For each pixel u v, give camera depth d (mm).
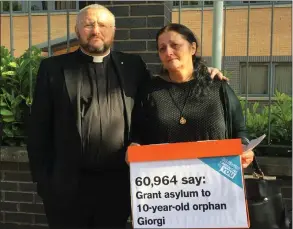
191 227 2281
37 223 3893
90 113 2582
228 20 7871
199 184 2289
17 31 6812
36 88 2715
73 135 2588
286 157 3457
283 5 7367
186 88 2518
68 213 2717
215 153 2277
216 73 2574
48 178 2701
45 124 2707
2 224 3969
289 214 3154
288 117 3574
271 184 2615
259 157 3439
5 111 3824
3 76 3879
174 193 2299
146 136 2604
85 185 2656
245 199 2264
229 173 2273
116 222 2797
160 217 2299
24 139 3912
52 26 6398
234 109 2562
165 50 2486
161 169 2305
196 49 2598
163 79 2592
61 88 2641
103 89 2637
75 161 2598
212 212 2279
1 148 3852
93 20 2613
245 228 2256
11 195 3938
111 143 2586
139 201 2309
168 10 4137
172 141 2465
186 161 2299
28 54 3980
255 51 7664
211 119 2453
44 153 2736
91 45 2627
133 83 2699
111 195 2711
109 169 2645
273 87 7238
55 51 4961
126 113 2627
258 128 3594
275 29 7602
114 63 2725
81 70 2674
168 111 2482
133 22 4008
